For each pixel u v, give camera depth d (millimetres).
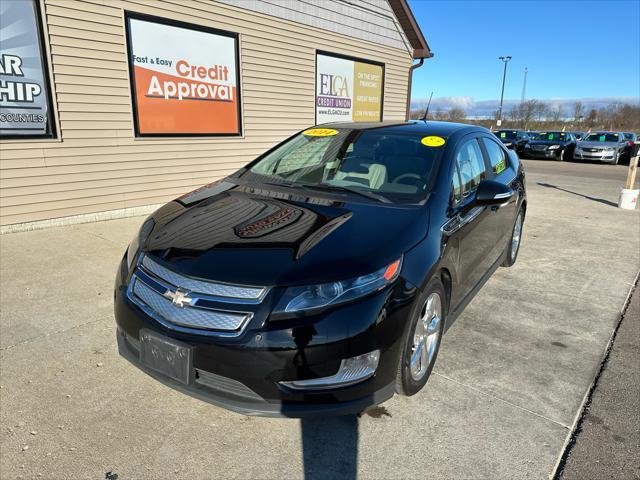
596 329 3588
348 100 10461
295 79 8969
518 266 5086
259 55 8125
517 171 4871
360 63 10516
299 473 2096
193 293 2152
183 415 2463
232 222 2613
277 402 2092
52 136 5766
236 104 7910
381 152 3373
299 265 2180
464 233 3068
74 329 3291
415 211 2721
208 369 2105
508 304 4023
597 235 6578
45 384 2668
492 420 2477
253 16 7855
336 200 2891
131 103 6441
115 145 6383
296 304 2078
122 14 6121
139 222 6371
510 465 2166
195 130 7352
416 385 2611
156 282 2305
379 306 2191
